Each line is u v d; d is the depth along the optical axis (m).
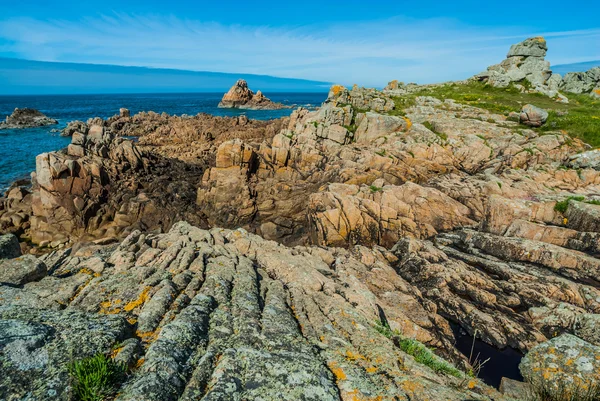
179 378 5.19
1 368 4.68
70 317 6.47
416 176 33.47
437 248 20.62
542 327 13.31
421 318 13.16
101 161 35.31
